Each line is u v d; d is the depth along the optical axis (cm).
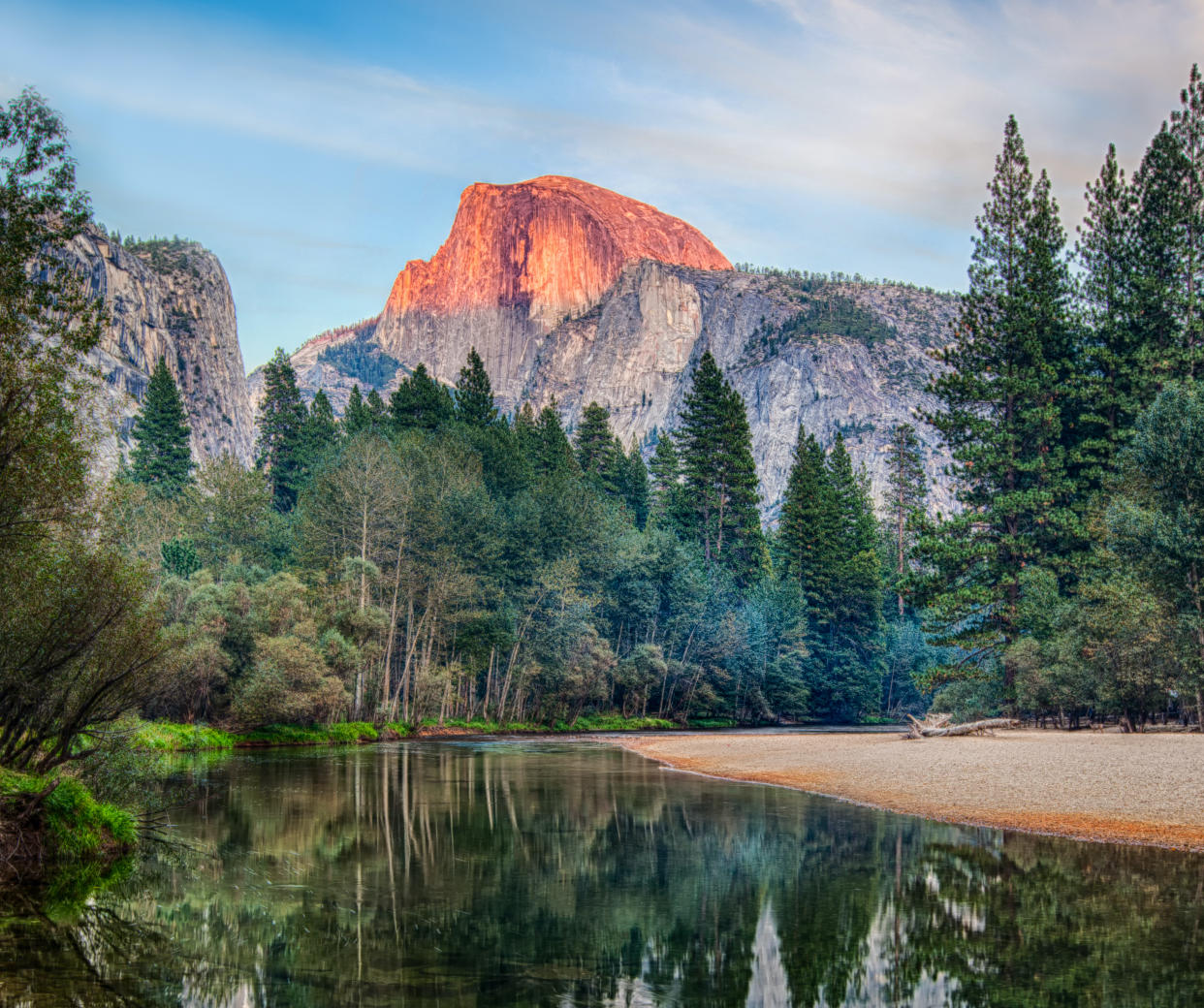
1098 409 5659
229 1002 1014
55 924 1311
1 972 1106
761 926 1338
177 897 1483
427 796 2723
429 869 1708
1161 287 5541
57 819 1638
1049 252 5688
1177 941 1232
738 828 2141
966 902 1441
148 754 2008
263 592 5066
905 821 2192
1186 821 2011
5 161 1552
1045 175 5703
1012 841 1897
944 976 1112
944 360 5891
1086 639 4403
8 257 1543
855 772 3150
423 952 1212
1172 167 5644
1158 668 4003
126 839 1778
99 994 1033
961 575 5572
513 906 1446
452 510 6444
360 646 5481
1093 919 1340
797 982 1105
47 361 1620
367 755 4219
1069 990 1059
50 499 1647
